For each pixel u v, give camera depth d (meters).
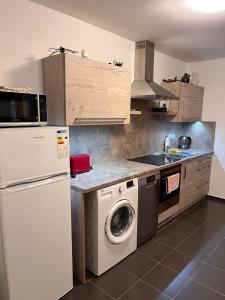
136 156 3.46
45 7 2.09
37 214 1.61
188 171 3.43
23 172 1.50
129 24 2.48
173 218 3.38
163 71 3.67
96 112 2.23
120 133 3.15
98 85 2.21
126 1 1.96
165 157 3.43
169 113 3.49
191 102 3.81
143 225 2.62
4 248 1.48
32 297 1.68
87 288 2.01
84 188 1.93
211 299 1.90
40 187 1.60
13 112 1.57
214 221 3.32
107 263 2.20
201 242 2.76
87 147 2.74
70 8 2.12
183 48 3.34
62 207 1.77
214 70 3.96
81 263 2.05
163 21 2.38
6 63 1.91
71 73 1.96
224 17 2.25
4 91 1.52
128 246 2.43
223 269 2.27
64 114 2.00
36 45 2.07
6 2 1.85
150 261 2.38
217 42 3.05
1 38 1.86
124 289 2.00
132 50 3.06
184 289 2.00
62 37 2.25
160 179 2.85
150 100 3.55
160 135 3.89
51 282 1.79
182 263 2.36
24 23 1.97
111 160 3.08
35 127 1.61
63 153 1.72
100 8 2.11
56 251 1.78
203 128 4.20
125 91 2.53
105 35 2.66
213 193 4.20
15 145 1.44
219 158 4.06
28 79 2.06
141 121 3.47
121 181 2.24
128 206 2.34
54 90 2.05
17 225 1.51
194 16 2.24
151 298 1.90
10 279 1.53
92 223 2.09
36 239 1.63
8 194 1.44
